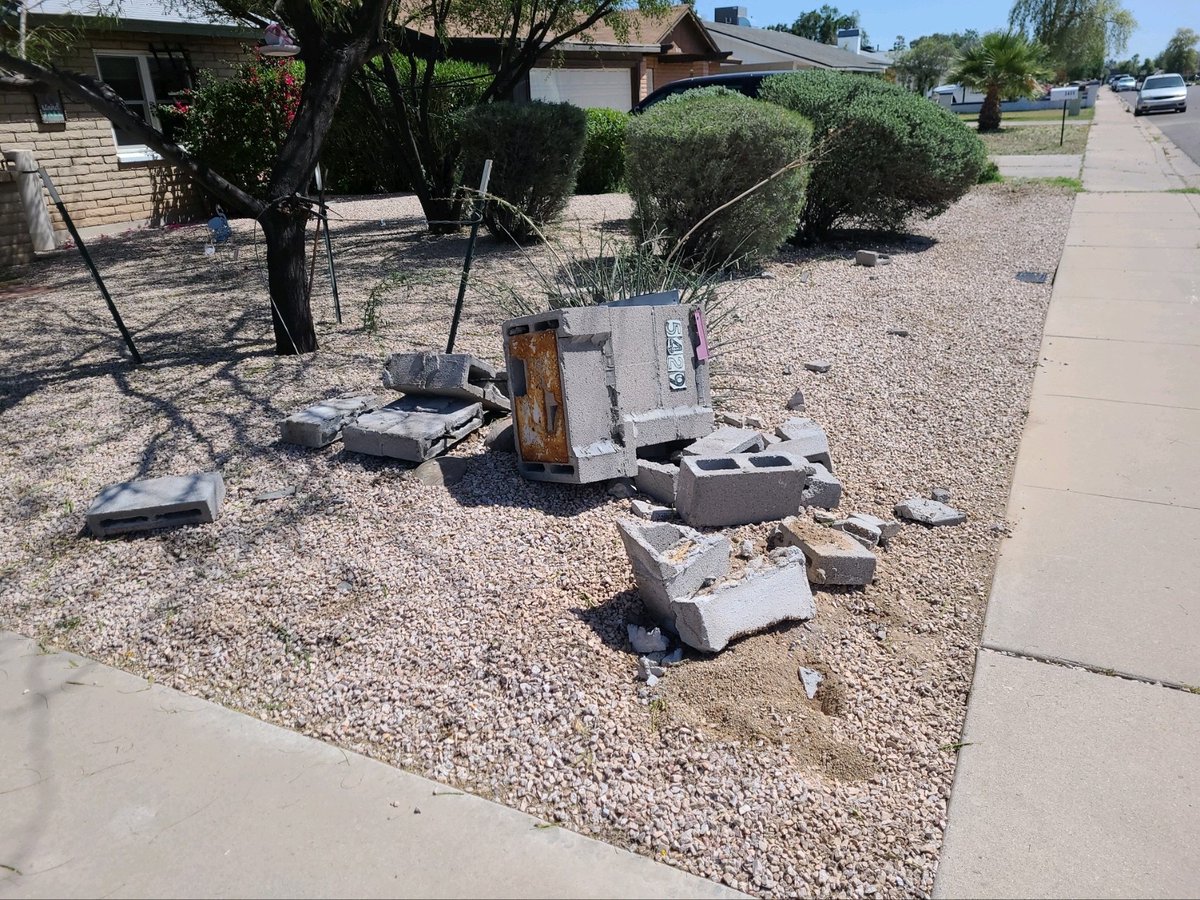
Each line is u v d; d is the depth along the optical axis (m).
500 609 3.80
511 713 3.25
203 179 6.52
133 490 4.76
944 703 3.33
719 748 3.07
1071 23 50.94
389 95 13.80
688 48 28.28
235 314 8.77
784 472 4.35
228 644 3.74
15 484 5.20
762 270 10.40
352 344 7.43
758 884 2.61
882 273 10.26
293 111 14.85
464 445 5.39
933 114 11.97
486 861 2.69
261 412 6.02
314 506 4.74
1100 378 6.69
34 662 3.71
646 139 9.67
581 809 2.87
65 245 13.15
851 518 4.38
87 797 2.97
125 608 4.02
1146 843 2.71
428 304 8.69
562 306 5.87
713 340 7.16
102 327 8.45
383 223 14.30
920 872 2.64
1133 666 3.50
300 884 2.62
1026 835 2.75
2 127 12.31
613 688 3.35
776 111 9.74
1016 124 38.22
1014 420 5.89
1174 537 4.41
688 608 3.44
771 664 3.42
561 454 4.54
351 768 3.07
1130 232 12.57
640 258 6.26
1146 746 3.10
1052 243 12.02
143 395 6.47
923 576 4.10
